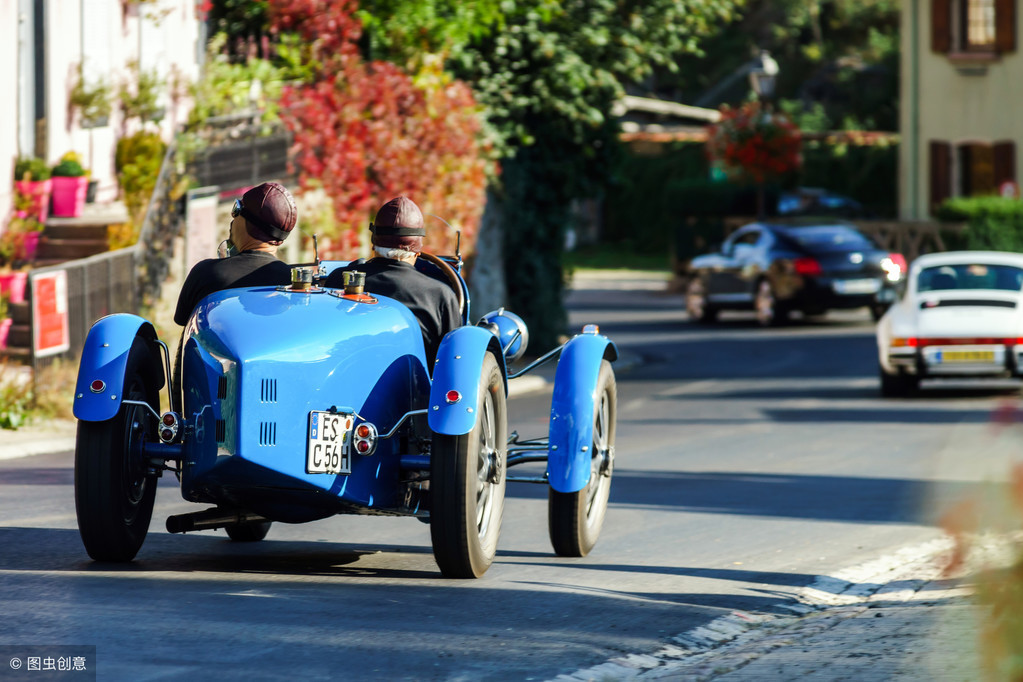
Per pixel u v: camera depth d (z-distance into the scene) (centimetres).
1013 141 5888
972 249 5359
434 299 1208
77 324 2533
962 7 6116
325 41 3030
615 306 5959
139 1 3622
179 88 3634
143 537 1184
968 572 504
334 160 2850
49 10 3300
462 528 1109
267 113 3066
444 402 1090
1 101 3108
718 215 6775
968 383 3200
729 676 875
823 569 1254
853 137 8612
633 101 7038
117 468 1127
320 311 1102
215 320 1088
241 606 1028
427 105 3072
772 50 12019
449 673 865
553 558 1286
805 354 3897
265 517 1125
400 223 1216
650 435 2377
